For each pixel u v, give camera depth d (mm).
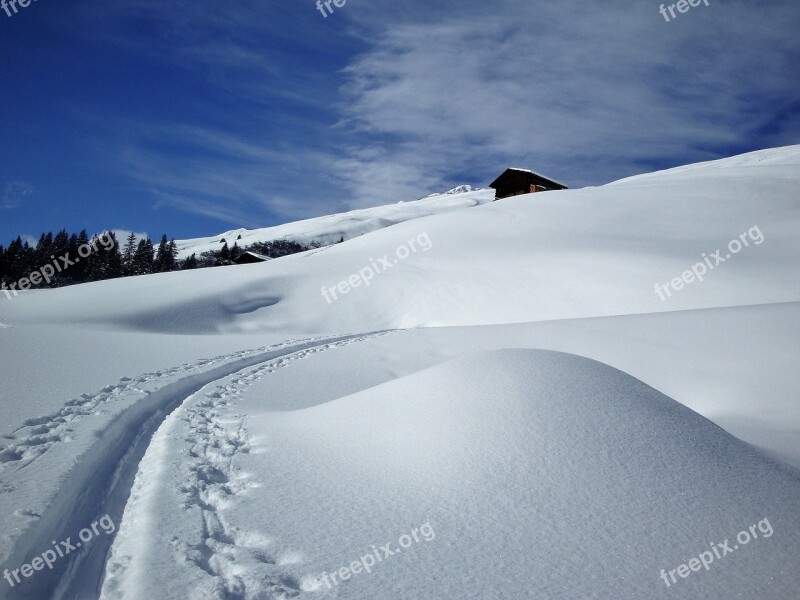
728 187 32719
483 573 2947
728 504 3580
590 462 4012
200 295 21766
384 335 15648
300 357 12641
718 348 9508
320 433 5395
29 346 11188
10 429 5098
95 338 13789
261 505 3828
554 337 12844
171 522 3473
